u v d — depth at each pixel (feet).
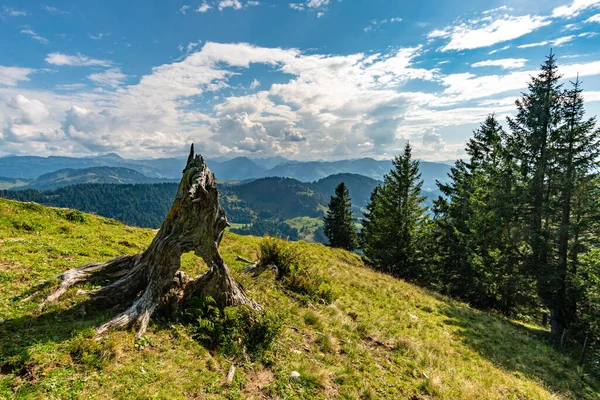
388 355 29.32
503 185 85.35
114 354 16.08
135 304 20.01
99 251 32.81
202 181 21.35
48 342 15.34
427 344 35.09
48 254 28.32
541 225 76.54
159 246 21.40
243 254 49.26
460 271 98.43
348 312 37.35
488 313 74.43
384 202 119.34
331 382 21.75
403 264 108.17
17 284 21.21
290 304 32.76
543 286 72.28
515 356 42.06
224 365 19.38
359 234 195.62
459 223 105.70
